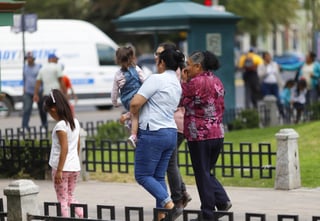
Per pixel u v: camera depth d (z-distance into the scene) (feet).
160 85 79.15
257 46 520.01
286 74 350.43
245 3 377.50
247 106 216.54
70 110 80.48
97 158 128.77
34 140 116.16
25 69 177.17
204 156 81.30
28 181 72.84
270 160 105.09
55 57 170.91
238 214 86.33
